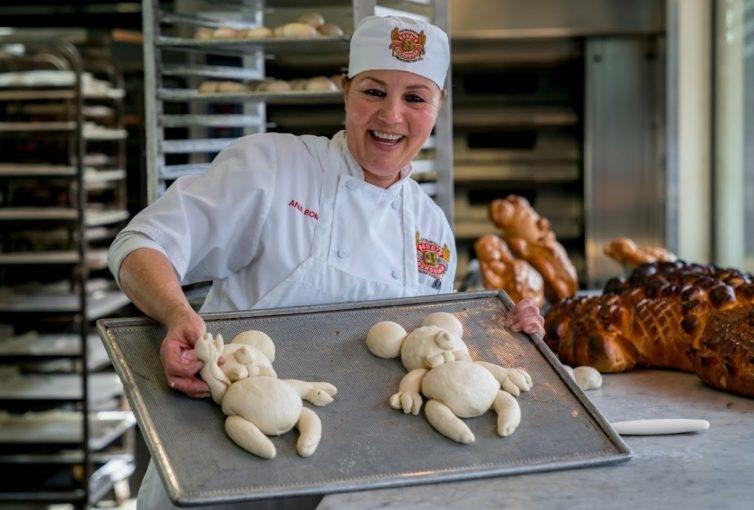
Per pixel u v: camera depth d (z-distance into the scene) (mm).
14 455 4551
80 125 4398
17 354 4500
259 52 3213
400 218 2094
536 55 4094
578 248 4246
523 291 2695
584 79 4098
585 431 1642
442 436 1600
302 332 1809
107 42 5023
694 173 4242
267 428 1541
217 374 1579
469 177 4215
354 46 1950
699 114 4215
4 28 5406
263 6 3150
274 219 1977
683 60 4180
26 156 4652
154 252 1794
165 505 1821
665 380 2156
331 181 2014
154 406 1593
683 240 4305
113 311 5156
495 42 4078
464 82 4184
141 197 5301
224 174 1957
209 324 1783
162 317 1692
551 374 1771
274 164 1988
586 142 4113
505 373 1720
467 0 4020
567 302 2342
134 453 5406
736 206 4184
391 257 2066
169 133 3891
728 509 1427
